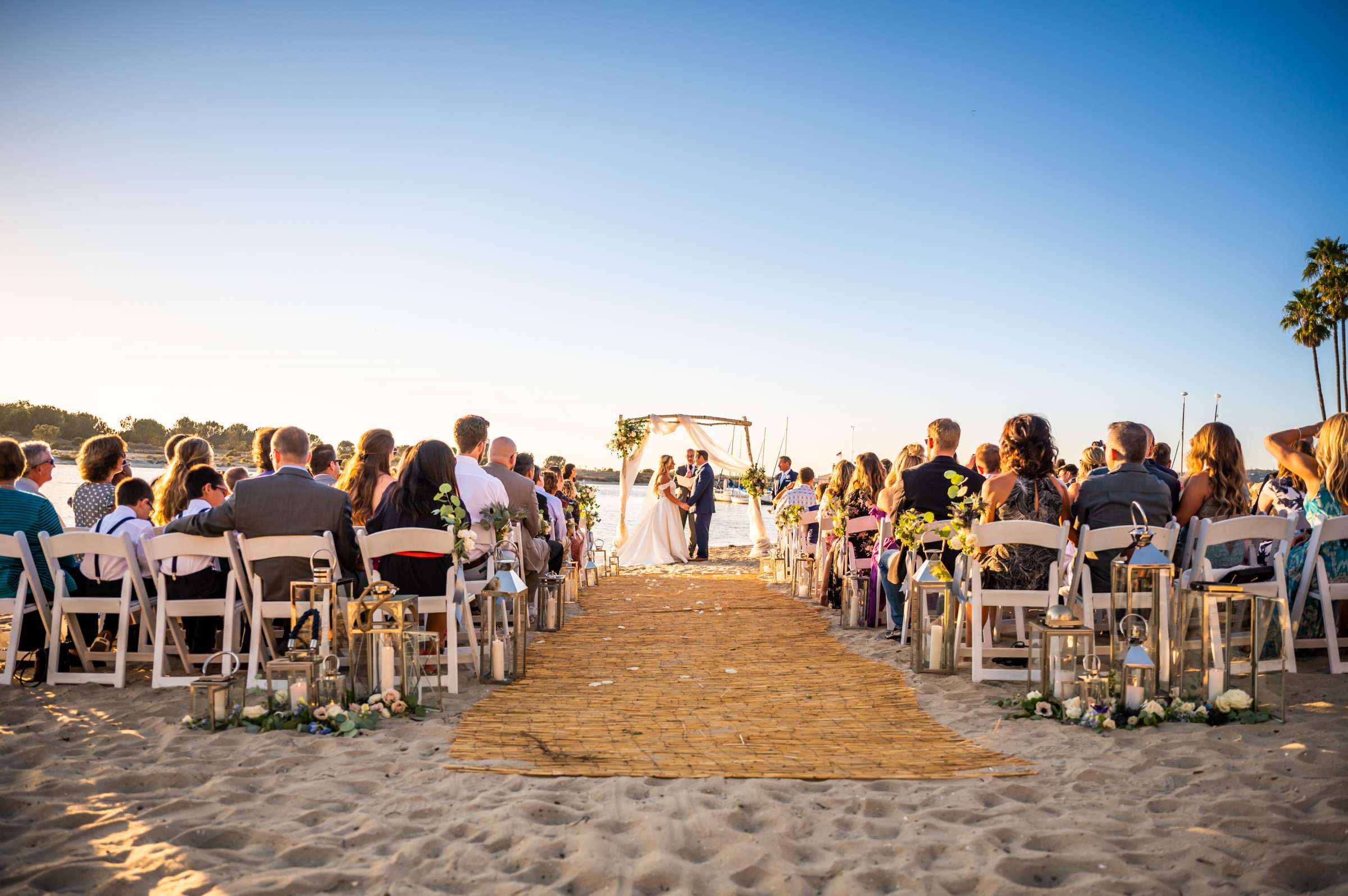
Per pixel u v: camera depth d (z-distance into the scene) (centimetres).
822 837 296
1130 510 531
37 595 504
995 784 341
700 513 1653
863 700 488
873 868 269
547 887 258
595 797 329
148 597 536
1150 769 350
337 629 464
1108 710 412
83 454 631
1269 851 270
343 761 368
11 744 386
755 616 849
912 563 592
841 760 374
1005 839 291
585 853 277
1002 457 566
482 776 351
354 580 522
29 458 596
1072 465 1006
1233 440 540
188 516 502
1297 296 3712
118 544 498
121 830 294
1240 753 361
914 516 600
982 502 561
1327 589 487
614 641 700
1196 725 406
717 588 1116
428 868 270
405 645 452
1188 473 563
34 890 253
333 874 261
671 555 1619
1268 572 480
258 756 371
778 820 306
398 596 461
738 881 266
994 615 606
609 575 1322
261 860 276
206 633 569
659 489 1630
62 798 323
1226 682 413
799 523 1058
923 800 327
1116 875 264
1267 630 409
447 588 512
